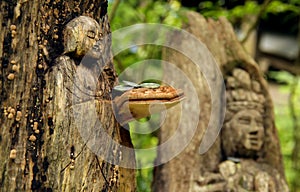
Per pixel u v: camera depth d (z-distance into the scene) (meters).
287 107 11.87
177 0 9.62
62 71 3.24
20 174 3.10
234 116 6.91
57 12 3.35
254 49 12.75
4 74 3.12
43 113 3.18
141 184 7.83
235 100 6.98
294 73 13.67
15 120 3.12
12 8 3.17
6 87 3.12
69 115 3.20
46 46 3.28
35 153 3.14
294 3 11.30
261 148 6.95
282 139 11.34
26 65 3.18
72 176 3.19
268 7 10.27
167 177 6.75
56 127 3.16
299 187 10.84
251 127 6.86
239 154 6.87
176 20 8.73
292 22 13.88
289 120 11.51
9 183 3.07
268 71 14.75
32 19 3.23
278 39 14.79
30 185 3.11
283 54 14.77
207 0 10.68
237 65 7.23
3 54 3.13
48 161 3.15
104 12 3.71
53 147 3.15
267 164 6.97
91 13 3.58
